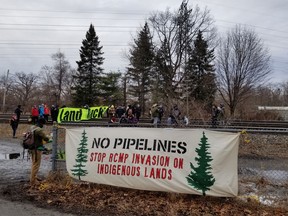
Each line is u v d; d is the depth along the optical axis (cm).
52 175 913
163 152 770
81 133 873
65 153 912
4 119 2584
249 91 4666
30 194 789
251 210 681
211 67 5006
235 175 713
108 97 5431
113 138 832
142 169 782
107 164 823
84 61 5338
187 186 735
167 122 1744
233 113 3678
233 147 718
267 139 1327
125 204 714
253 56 4572
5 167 1116
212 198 733
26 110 6062
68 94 8812
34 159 891
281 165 1091
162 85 4847
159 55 5184
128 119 1816
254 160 1183
